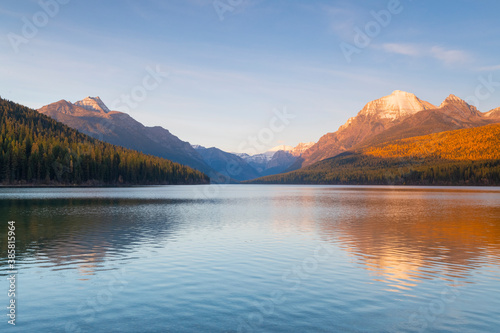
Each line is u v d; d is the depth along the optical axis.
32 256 28.31
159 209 70.88
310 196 143.12
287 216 60.81
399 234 40.69
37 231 40.97
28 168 171.12
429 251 31.03
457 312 17.09
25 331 14.87
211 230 43.34
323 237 38.50
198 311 17.11
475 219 56.31
